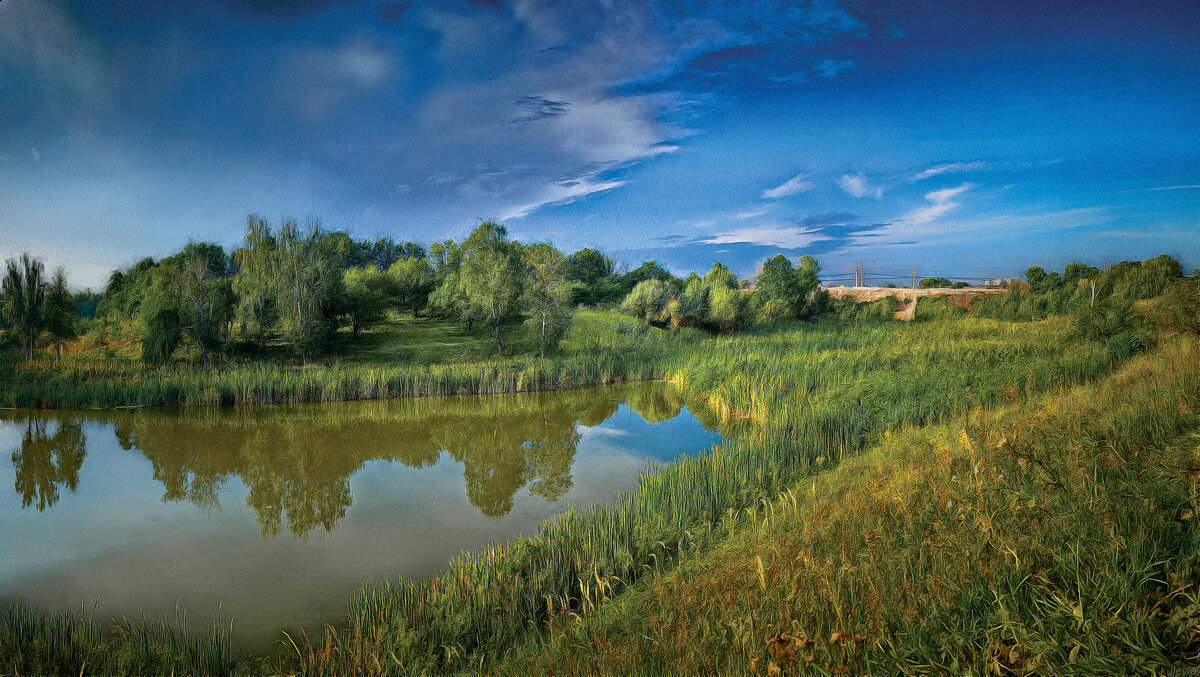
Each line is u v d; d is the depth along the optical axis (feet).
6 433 81.61
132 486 58.75
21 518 49.78
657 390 114.83
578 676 20.58
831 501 33.86
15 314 137.39
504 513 48.29
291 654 28.09
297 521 48.26
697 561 30.53
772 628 18.54
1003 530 21.29
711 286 214.69
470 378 113.91
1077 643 14.06
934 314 231.30
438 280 211.82
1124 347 69.31
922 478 30.96
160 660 25.68
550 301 151.64
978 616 17.12
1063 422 33.40
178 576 37.93
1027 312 191.42
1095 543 18.63
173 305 133.80
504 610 28.86
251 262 142.61
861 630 17.63
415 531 44.98
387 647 25.72
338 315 157.69
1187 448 24.16
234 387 103.76
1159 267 152.46
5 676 23.79
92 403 99.81
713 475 43.01
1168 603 15.16
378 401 106.11
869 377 73.72
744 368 97.81
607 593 30.45
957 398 57.16
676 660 19.20
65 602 34.58
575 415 92.43
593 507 41.39
